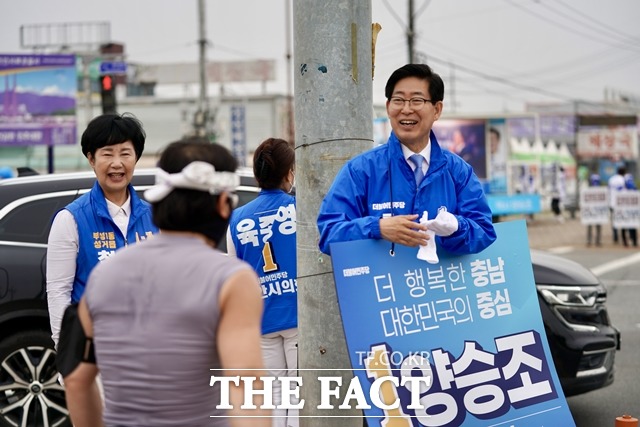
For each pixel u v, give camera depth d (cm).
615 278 2205
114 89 3100
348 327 534
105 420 391
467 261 567
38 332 856
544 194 6625
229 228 706
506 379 562
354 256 541
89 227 635
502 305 571
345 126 623
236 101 7181
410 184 573
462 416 547
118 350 383
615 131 7081
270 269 693
